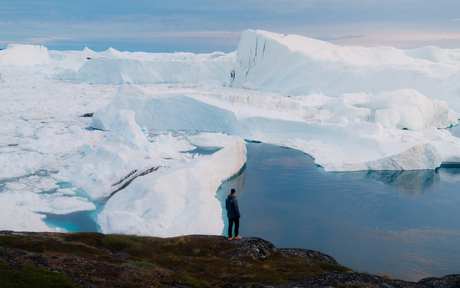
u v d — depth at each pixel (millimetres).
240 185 24562
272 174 27172
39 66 120312
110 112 42000
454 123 44562
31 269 6520
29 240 9609
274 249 12094
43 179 24250
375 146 30359
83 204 19984
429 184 24688
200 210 17344
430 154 28328
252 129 39281
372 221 18641
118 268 7957
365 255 15156
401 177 26328
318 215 19406
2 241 9180
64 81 90500
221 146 34906
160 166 26188
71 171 25688
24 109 50312
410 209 20250
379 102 38969
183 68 89562
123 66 87875
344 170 27938
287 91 63812
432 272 13805
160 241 12023
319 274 9398
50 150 31484
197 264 9758
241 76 73312
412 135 32375
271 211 19953
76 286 6242
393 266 14266
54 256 8078
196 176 21375
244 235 16938
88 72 88312
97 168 24781
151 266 8719
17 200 19984
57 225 17484
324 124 36562
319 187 24141
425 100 40188
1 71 99875
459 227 17938
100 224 17031
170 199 18250
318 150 32781
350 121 37125
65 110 50594
